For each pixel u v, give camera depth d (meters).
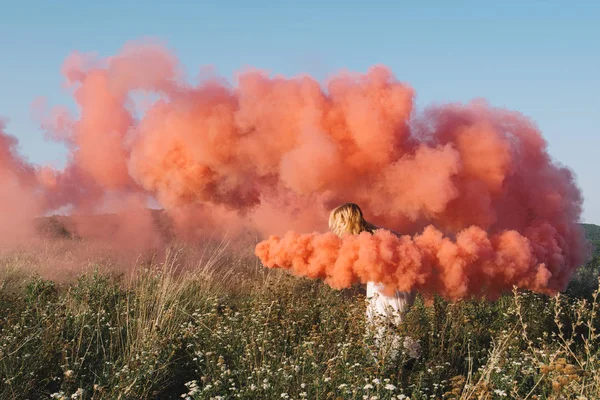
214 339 5.73
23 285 7.71
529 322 6.88
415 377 4.84
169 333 5.73
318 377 4.56
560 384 3.96
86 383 4.94
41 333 5.33
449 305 6.44
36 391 4.76
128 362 4.95
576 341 6.57
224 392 4.55
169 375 5.21
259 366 5.05
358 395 4.36
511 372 4.84
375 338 5.14
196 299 7.62
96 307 6.67
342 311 6.29
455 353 5.69
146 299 6.79
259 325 5.92
